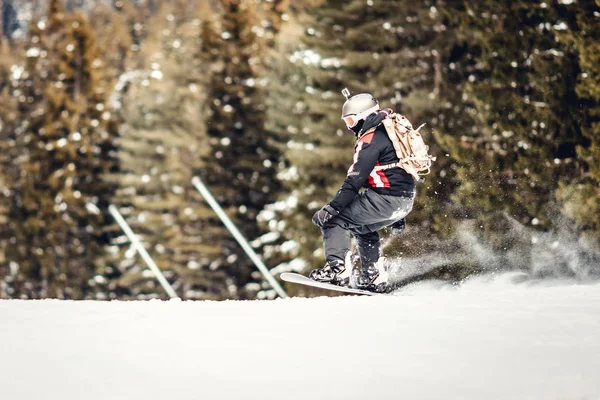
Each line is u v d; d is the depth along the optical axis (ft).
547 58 120.06
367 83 161.79
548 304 29.71
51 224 273.54
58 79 299.99
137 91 301.84
